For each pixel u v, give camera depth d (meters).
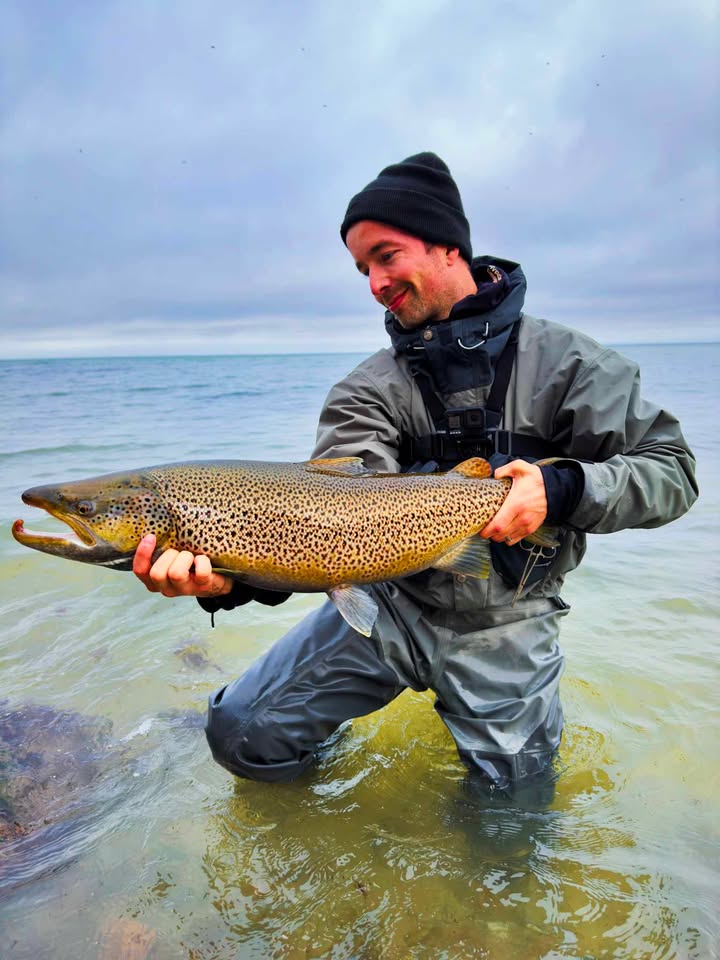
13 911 0.84
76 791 1.08
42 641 1.58
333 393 1.19
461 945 0.79
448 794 1.08
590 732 1.21
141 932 0.81
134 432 4.94
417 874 0.90
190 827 1.00
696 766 1.10
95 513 0.92
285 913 0.84
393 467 1.12
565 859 0.92
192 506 0.94
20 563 2.05
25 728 1.23
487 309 1.09
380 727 1.29
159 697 1.35
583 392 1.06
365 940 0.80
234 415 6.22
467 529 1.03
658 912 0.83
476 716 1.09
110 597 1.84
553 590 1.15
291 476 0.99
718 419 4.75
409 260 1.13
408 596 1.13
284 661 1.11
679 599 1.76
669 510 1.04
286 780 1.11
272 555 0.96
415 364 1.14
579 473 0.98
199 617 1.72
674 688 1.33
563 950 0.78
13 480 3.17
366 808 1.04
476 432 1.10
